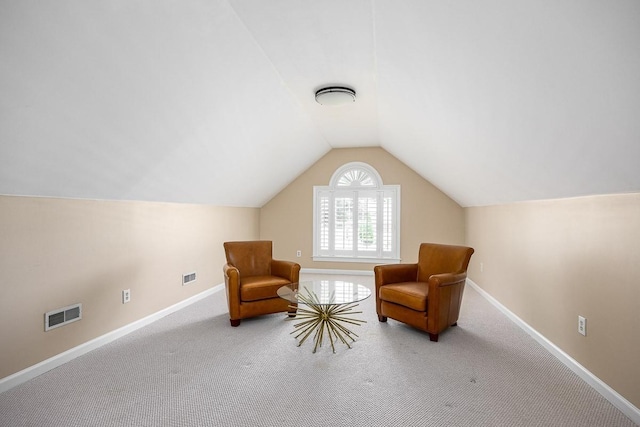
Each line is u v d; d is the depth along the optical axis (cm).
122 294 309
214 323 339
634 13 97
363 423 179
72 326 259
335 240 604
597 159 175
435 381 223
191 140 298
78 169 237
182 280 401
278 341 291
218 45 222
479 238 481
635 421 177
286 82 311
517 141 225
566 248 248
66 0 144
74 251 262
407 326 332
